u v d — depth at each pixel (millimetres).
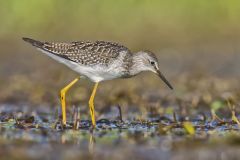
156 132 12156
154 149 10484
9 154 9992
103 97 17797
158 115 14898
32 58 23312
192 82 19547
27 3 25469
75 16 25750
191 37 25453
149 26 25797
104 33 25234
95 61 13922
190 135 11805
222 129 12555
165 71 22016
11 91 18547
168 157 9883
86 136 11703
